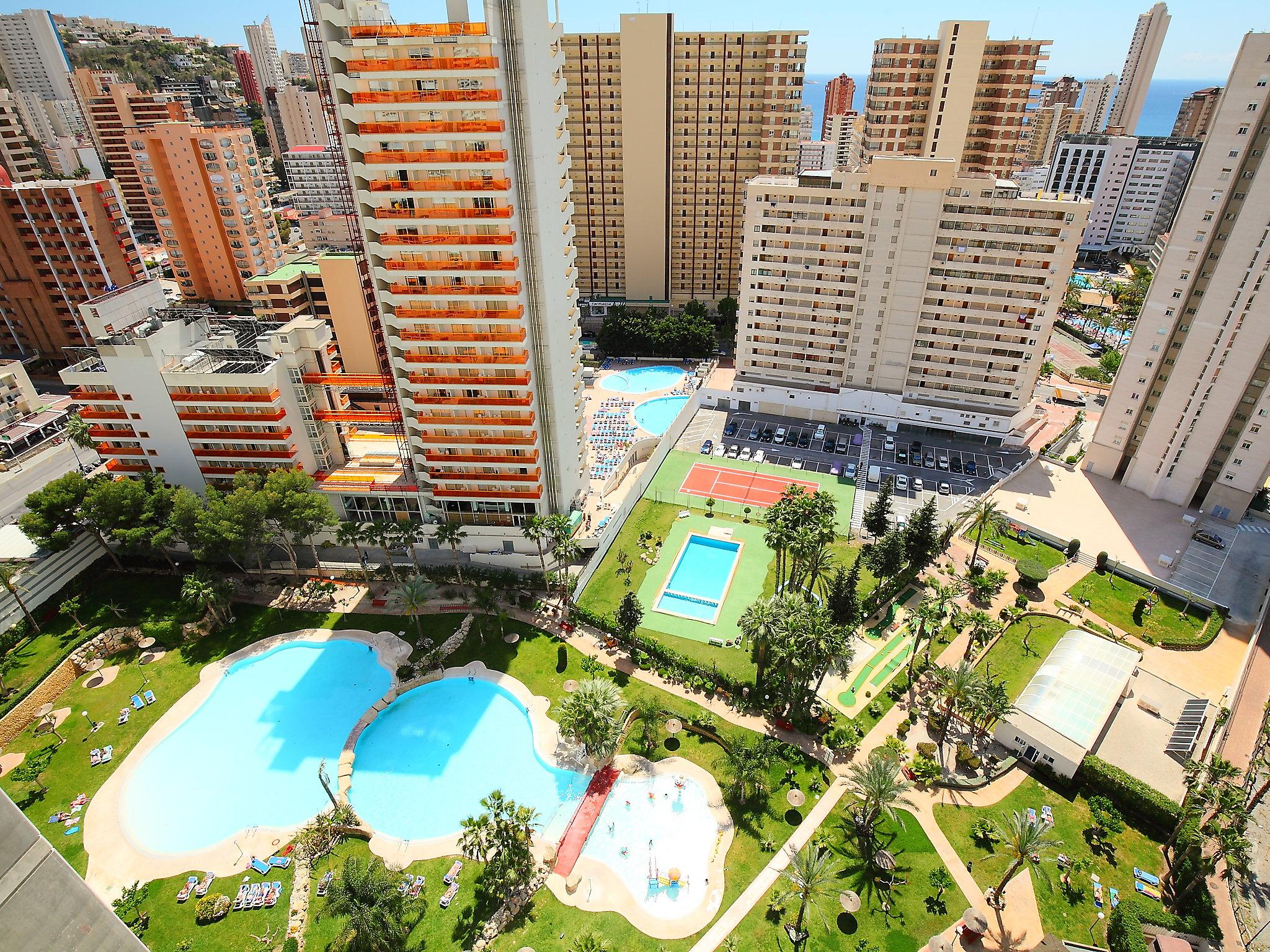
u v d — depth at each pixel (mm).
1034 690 72688
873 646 82375
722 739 71625
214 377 89250
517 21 69250
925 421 123250
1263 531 98812
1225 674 78125
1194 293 95438
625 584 92938
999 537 99500
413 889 59094
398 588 84250
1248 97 83312
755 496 109812
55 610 87750
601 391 143625
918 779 67000
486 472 91188
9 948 18625
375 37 71500
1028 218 104688
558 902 58375
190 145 150625
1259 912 56625
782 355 131000
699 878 60000
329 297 121188
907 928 55844
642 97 146625
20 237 138375
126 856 62562
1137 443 107750
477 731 74000
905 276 114500
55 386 145625
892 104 137875
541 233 78812
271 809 66562
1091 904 57156
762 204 117625
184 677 80250
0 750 72125
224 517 84000
